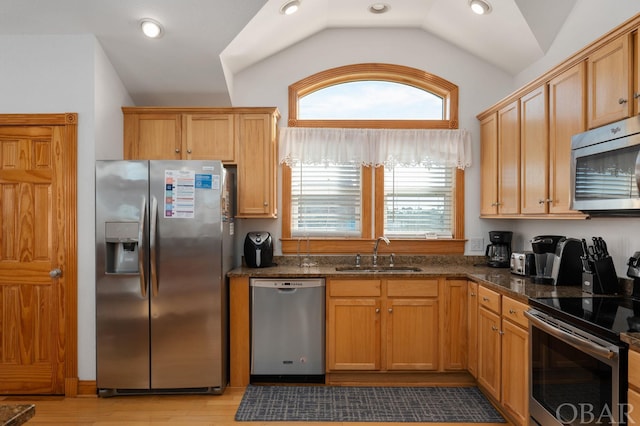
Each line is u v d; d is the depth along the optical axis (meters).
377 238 3.69
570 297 2.19
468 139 3.67
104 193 2.88
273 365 3.12
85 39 2.99
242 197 3.40
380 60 3.74
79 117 2.98
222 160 3.39
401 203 3.76
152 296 2.90
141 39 3.04
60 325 2.96
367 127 3.69
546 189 2.60
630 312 1.86
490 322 2.72
